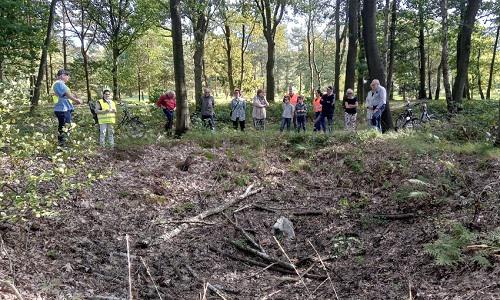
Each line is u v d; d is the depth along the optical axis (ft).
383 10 82.64
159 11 88.94
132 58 133.80
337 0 96.58
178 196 30.86
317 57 197.06
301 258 23.79
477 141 37.24
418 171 30.53
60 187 20.29
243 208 30.01
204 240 25.70
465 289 15.65
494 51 124.98
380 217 26.21
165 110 51.37
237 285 20.99
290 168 36.58
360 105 82.07
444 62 73.31
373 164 34.12
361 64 91.86
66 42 119.44
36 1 67.15
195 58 83.71
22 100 19.65
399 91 148.66
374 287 18.51
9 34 57.21
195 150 39.37
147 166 34.42
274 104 86.79
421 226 22.97
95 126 38.88
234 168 36.11
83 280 18.97
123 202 27.91
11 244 19.97
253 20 103.30
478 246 17.88
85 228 23.82
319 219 28.37
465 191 25.26
